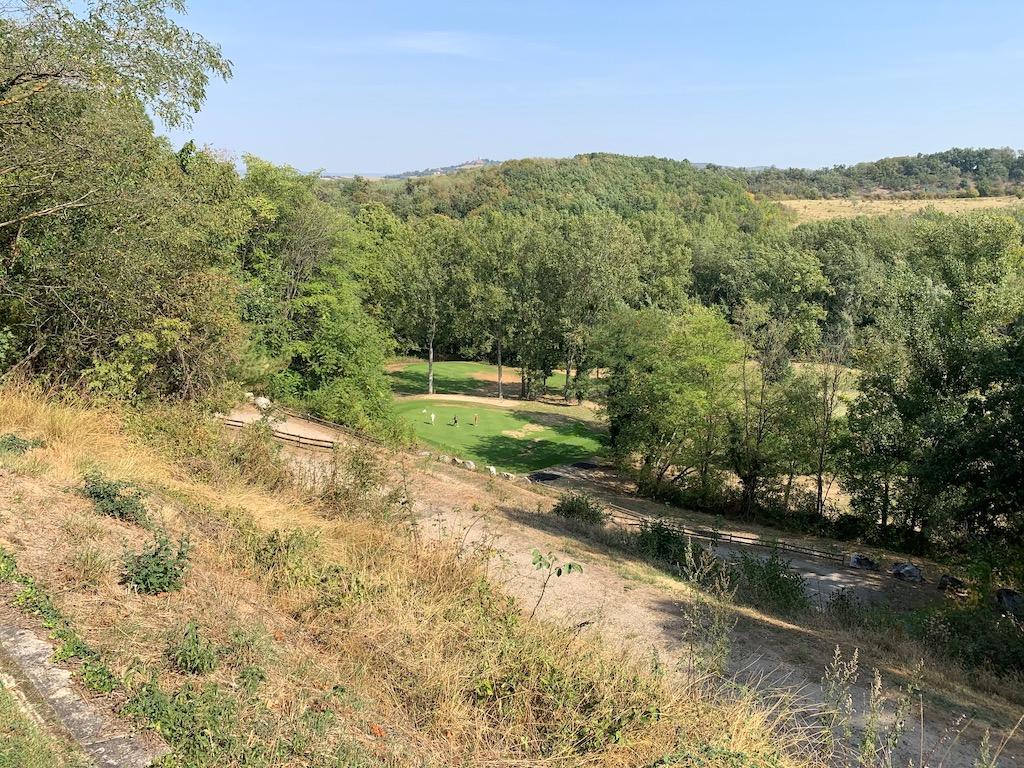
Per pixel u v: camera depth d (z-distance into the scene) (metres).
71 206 12.30
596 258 52.69
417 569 8.43
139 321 14.05
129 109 13.20
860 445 26.31
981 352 20.67
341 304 31.00
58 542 6.36
